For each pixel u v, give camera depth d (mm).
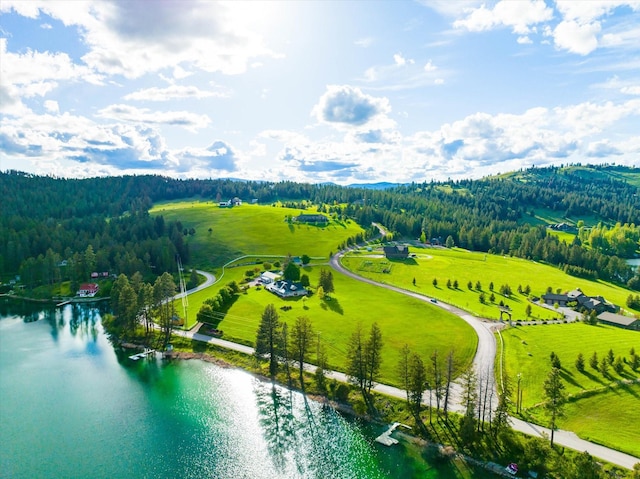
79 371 101312
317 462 68438
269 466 67688
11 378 97688
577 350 99875
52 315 148000
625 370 88000
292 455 70188
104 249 199375
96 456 70250
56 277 181250
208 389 92188
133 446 72750
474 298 153750
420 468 66375
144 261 194625
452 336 111500
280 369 98875
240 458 69688
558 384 69312
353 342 87562
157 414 82562
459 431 72438
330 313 131625
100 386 93688
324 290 152000
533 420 74438
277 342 97500
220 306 137500
